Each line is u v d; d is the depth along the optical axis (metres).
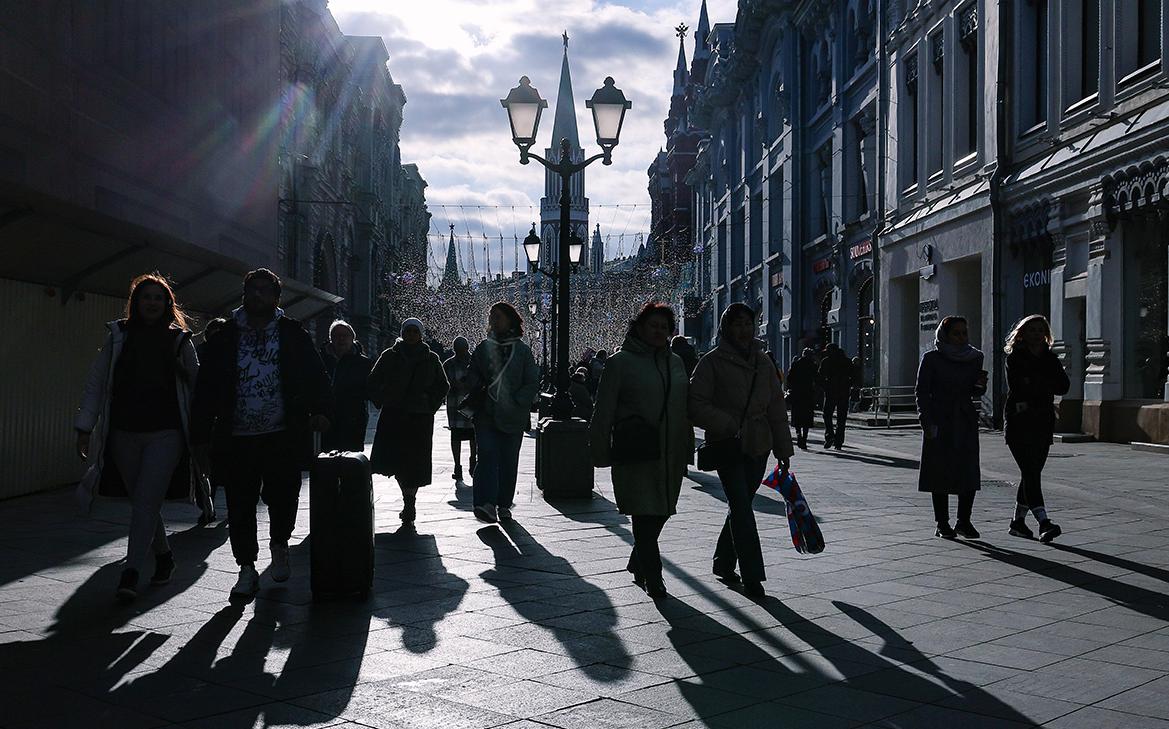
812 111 39.81
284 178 39.19
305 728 3.95
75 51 14.20
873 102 31.56
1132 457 15.95
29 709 4.16
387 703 4.26
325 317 50.03
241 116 21.94
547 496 11.55
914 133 28.89
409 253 84.25
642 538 6.44
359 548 6.15
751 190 50.16
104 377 6.24
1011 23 22.69
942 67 26.67
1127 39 18.56
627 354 6.48
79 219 10.22
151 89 17.03
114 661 4.87
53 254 11.13
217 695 4.36
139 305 6.24
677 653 5.08
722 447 6.60
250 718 4.06
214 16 20.14
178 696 4.34
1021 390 8.74
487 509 9.66
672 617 5.84
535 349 69.25
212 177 20.05
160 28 17.42
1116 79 18.70
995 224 22.62
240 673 4.69
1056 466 14.70
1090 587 6.71
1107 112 18.95
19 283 11.48
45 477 12.10
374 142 63.91
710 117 60.72
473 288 80.69
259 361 6.33
